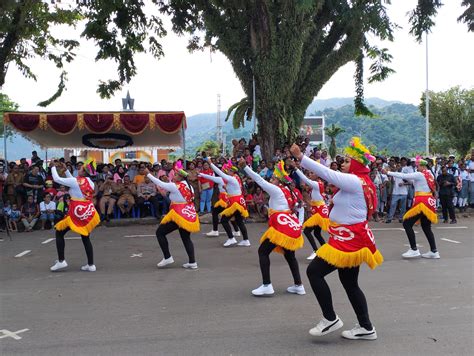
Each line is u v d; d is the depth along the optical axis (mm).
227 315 5309
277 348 4336
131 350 4309
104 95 14508
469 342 4469
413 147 94438
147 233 11469
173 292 6312
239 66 15352
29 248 9656
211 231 11258
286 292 6270
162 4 14648
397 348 4324
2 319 5227
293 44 14617
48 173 13492
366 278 6996
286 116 15273
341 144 101875
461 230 11758
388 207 13836
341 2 14438
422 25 14461
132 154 28188
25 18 12992
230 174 9711
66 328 4918
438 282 6758
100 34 13477
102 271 7617
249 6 14625
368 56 16516
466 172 14828
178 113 14547
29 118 14094
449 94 37906
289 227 5977
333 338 4586
